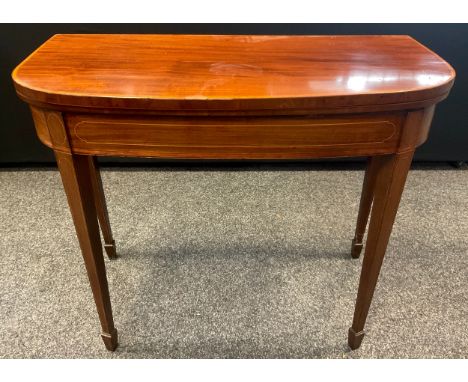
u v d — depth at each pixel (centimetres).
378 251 90
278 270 129
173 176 178
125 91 70
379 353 104
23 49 156
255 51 92
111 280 125
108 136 75
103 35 101
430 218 153
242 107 69
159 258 134
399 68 81
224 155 77
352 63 84
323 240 141
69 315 114
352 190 169
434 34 155
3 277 126
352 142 76
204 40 99
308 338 108
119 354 104
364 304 98
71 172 80
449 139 174
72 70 79
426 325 112
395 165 80
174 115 72
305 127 74
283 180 176
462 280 126
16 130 171
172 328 111
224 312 115
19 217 152
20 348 105
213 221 150
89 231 87
